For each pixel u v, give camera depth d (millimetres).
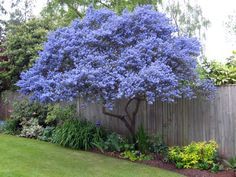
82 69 7859
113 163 8266
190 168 7891
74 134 9805
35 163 7852
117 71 8023
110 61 8336
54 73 8734
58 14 19047
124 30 8742
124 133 10211
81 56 8492
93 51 8539
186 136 8977
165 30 8742
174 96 8141
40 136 11078
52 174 7027
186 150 8219
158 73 7516
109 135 9836
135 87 7488
